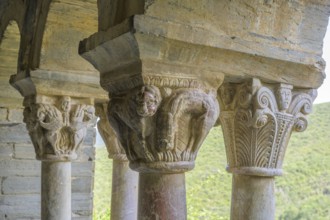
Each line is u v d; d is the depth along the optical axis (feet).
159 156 7.29
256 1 7.86
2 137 17.74
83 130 12.78
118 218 15.69
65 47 12.28
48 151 12.37
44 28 11.96
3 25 15.03
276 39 8.12
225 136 8.89
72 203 18.85
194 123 7.53
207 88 7.70
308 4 8.34
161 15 7.06
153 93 7.13
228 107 8.64
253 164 8.54
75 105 12.62
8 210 17.80
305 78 8.54
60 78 12.23
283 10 8.13
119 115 7.63
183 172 7.66
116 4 7.79
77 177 18.98
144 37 6.89
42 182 12.65
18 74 12.80
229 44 7.57
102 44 7.59
